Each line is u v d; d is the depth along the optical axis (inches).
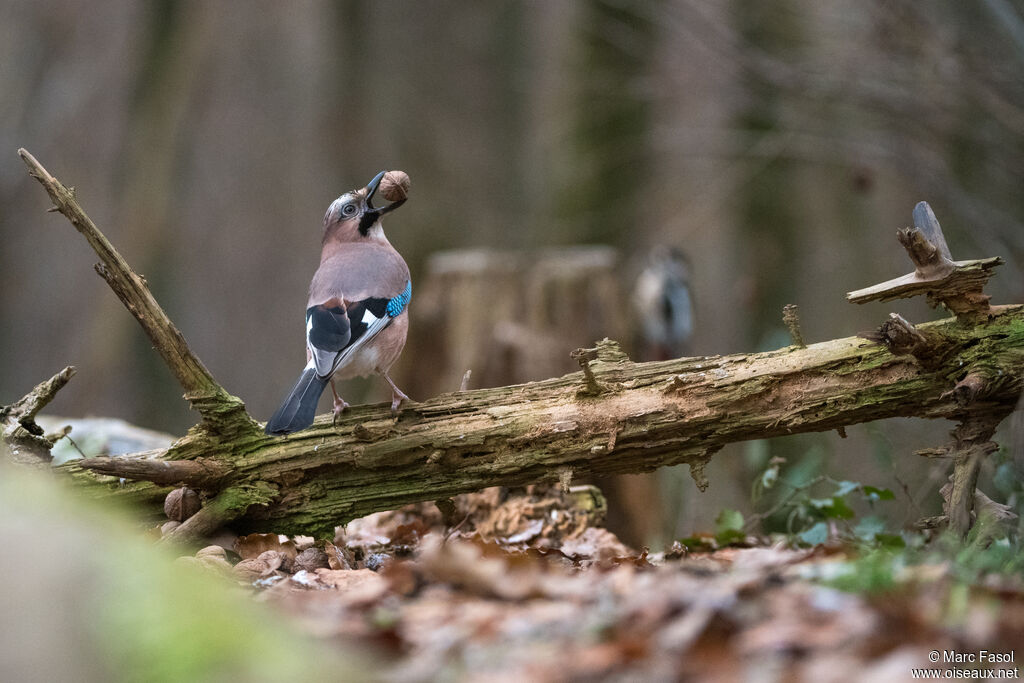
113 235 1083.9
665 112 973.8
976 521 287.4
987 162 751.7
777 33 818.8
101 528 145.4
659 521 498.6
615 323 547.5
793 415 300.2
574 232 1002.7
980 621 182.4
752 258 922.7
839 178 896.3
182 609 138.1
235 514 309.4
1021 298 613.6
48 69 1097.4
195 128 1115.3
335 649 162.9
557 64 1072.8
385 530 379.2
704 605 192.4
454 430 309.1
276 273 1124.5
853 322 880.9
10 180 1084.5
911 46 701.3
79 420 483.8
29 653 129.5
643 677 175.3
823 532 337.7
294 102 1147.3
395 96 1203.9
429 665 187.3
